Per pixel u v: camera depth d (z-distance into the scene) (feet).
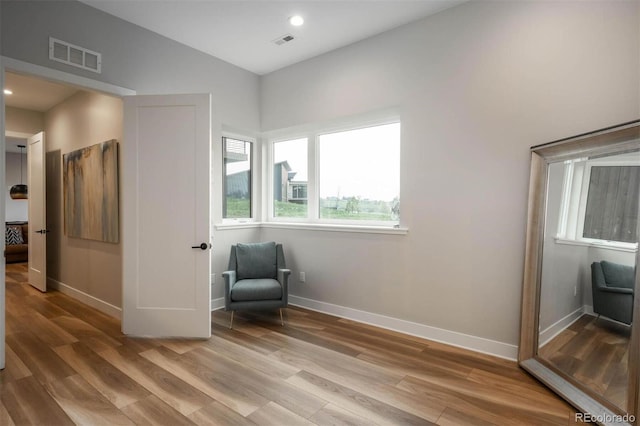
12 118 16.14
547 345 7.91
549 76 8.19
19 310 12.79
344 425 6.18
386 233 11.01
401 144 10.69
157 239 10.28
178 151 10.22
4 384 7.48
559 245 7.78
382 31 11.00
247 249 12.65
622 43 7.29
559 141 7.66
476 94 9.26
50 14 8.86
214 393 7.16
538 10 8.32
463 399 7.02
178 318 10.24
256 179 14.90
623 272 6.34
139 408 6.63
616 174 6.57
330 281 12.52
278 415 6.45
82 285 13.96
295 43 11.82
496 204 9.03
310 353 9.16
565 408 6.72
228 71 13.35
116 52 10.17
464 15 9.43
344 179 12.92
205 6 9.67
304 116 13.17
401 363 8.60
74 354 9.01
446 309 9.89
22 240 24.36
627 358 6.09
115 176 11.81
